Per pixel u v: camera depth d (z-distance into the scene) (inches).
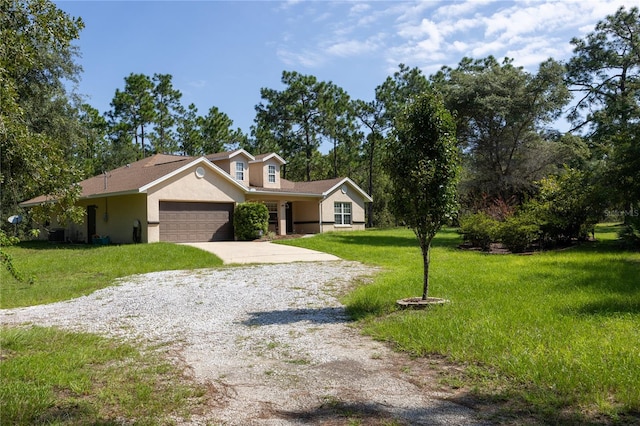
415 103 345.4
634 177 672.4
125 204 845.2
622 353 205.3
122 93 1786.4
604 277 421.1
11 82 270.2
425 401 173.0
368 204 1742.1
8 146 279.9
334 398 178.9
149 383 197.5
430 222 339.3
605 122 1216.8
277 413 166.2
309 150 1808.6
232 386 195.6
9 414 159.3
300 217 1162.0
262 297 396.8
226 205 910.4
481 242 783.7
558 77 1063.0
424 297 343.9
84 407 170.7
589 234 905.5
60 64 912.9
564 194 778.2
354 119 1749.5
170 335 283.7
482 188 1098.1
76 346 255.3
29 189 302.7
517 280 423.5
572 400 164.1
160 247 697.0
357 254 713.6
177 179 831.1
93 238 902.4
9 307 377.4
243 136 1977.1
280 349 249.9
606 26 1446.9
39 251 766.5
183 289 435.8
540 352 211.2
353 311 331.6
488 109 1066.1
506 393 175.2
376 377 201.9
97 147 1753.2
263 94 1786.4
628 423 146.3
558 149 1064.2
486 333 247.3
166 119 1878.7
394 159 346.3
